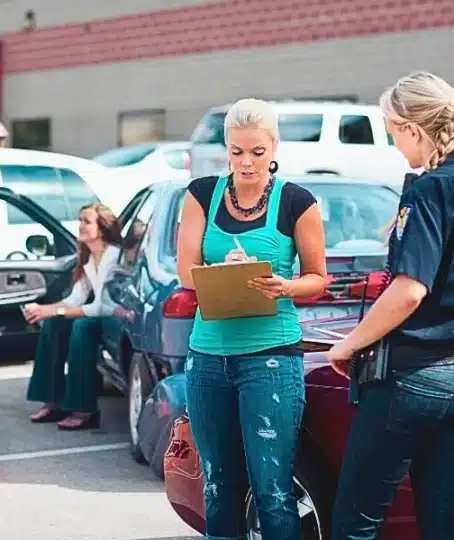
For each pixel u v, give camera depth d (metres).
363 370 4.88
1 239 13.33
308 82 29.75
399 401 4.78
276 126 5.45
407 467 4.96
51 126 37.38
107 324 10.16
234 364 5.40
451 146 4.84
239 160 5.38
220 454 5.59
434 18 26.97
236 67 31.48
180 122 33.16
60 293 12.09
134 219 10.50
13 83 38.69
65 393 10.45
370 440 4.88
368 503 5.01
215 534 5.70
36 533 7.49
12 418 11.01
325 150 22.47
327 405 5.75
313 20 29.50
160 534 7.45
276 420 5.37
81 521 7.75
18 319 12.06
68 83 36.62
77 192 15.03
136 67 34.38
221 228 5.47
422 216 4.71
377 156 22.81
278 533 5.41
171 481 6.52
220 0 31.75
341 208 9.33
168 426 7.90
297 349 5.48
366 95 28.50
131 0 34.28
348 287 7.81
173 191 9.63
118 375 10.20
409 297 4.66
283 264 5.49
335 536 5.13
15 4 38.34
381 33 28.05
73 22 36.28
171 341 8.36
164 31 33.41
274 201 5.46
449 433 4.87
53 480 8.80
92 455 9.58
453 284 4.74
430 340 4.75
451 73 26.73
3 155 14.99
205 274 5.18
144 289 9.03
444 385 4.74
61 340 10.56
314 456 5.84
